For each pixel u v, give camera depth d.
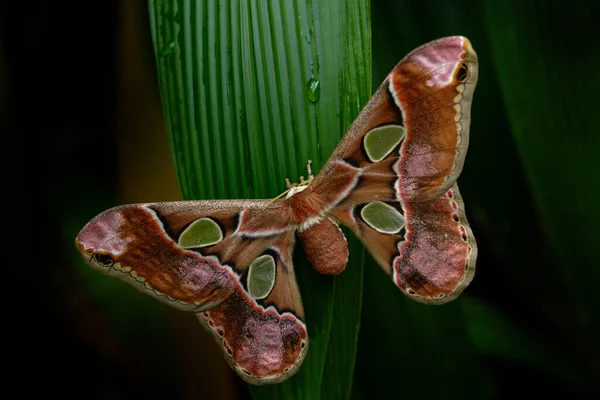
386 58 0.55
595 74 0.54
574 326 0.57
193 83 0.50
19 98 0.58
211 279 0.50
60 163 0.58
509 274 0.57
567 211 0.54
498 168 0.56
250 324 0.51
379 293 0.55
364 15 0.50
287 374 0.51
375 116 0.49
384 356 0.55
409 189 0.50
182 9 0.50
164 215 0.50
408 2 0.55
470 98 0.48
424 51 0.48
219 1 0.50
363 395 0.55
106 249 0.49
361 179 0.50
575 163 0.54
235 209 0.50
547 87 0.54
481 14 0.55
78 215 0.58
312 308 0.51
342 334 0.51
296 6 0.50
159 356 0.57
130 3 0.54
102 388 0.57
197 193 0.50
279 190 0.50
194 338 0.56
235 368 0.51
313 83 0.50
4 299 0.57
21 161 0.57
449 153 0.49
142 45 0.54
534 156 0.54
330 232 0.50
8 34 0.58
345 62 0.50
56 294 0.57
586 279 0.54
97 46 0.58
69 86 0.58
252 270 0.51
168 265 0.50
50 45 0.58
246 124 0.50
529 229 0.56
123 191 0.55
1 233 0.57
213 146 0.50
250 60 0.50
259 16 0.50
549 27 0.54
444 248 0.51
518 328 0.57
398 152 0.49
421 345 0.55
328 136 0.50
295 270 0.51
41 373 0.58
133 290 0.57
